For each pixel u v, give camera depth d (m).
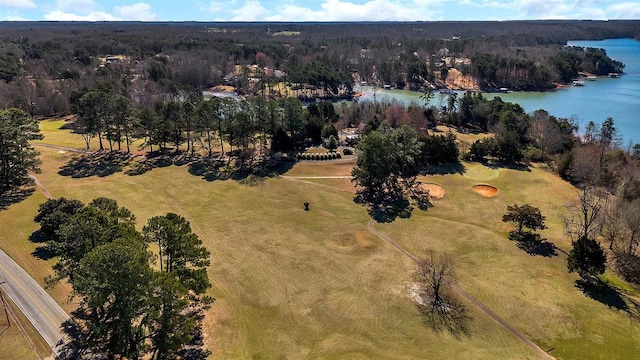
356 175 86.12
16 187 83.38
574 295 56.12
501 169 100.50
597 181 90.31
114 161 101.81
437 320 50.81
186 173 95.44
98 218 47.09
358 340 47.25
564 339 48.72
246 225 72.69
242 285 56.44
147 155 106.50
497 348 47.09
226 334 47.47
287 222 74.12
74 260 46.34
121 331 38.88
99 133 107.19
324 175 96.56
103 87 144.62
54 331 45.03
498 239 69.69
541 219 68.94
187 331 41.12
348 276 59.06
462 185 91.81
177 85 197.50
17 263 57.25
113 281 36.94
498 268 61.84
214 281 57.00
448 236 70.56
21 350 42.31
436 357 45.28
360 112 149.12
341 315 51.25
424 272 59.41
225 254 63.59
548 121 120.06
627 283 59.12
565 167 97.00
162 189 86.81
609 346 47.69
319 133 119.31
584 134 141.88
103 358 41.88
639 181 81.44
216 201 81.81
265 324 49.41
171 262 48.72
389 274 59.72
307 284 57.06
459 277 59.38
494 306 53.75
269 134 112.81
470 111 151.62
